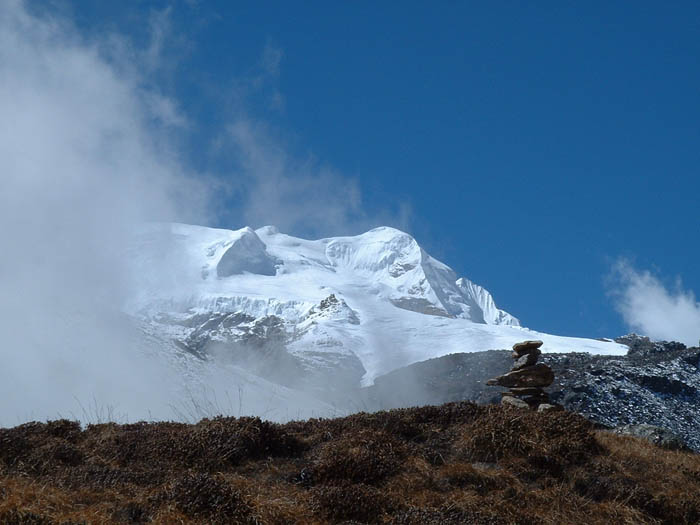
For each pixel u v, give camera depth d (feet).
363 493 102.99
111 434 122.93
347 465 112.16
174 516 93.09
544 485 112.98
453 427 129.59
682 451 146.10
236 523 93.76
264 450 121.19
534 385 166.50
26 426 122.52
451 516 100.58
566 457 119.96
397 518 99.60
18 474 104.47
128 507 96.32
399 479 111.75
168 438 118.42
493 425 123.24
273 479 112.06
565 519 104.42
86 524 88.58
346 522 97.76
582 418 129.70
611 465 120.26
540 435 122.62
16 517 88.02
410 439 128.67
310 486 110.52
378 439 121.39
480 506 105.19
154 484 105.40
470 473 113.09
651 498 111.34
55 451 112.68
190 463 113.50
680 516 109.70
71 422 127.75
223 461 114.62
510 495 109.29
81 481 104.47
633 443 136.26
